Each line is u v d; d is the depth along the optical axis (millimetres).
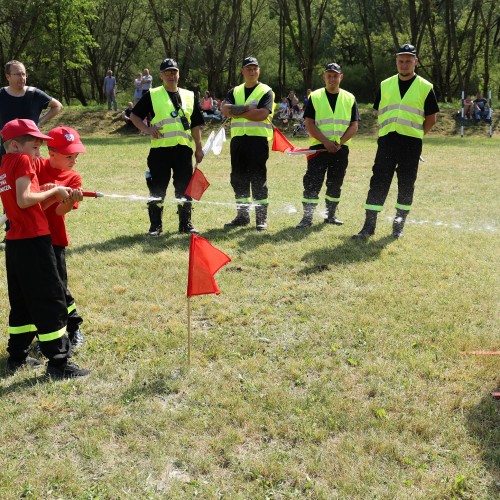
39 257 3980
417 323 5031
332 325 5016
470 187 11844
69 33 34312
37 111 7004
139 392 3990
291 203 10055
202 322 5125
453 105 31656
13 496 2994
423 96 7391
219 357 4477
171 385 4047
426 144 22062
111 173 13547
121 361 4445
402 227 7691
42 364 4406
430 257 6840
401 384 4062
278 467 3191
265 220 8102
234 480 3131
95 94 49719
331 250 7059
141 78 26812
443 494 3008
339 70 7945
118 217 8820
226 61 35406
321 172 8172
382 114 7586
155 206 7688
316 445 3426
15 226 3953
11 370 4266
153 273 6270
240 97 7941
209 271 4219
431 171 14172
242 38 36031
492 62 41438
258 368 4293
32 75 37938
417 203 10180
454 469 3205
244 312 5273
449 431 3518
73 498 3008
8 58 32844
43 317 4059
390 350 4543
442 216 9133
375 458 3285
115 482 3107
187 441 3449
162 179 7645
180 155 7594
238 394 3947
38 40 34781
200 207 9516
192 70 41812
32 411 3771
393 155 7512
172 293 5742
